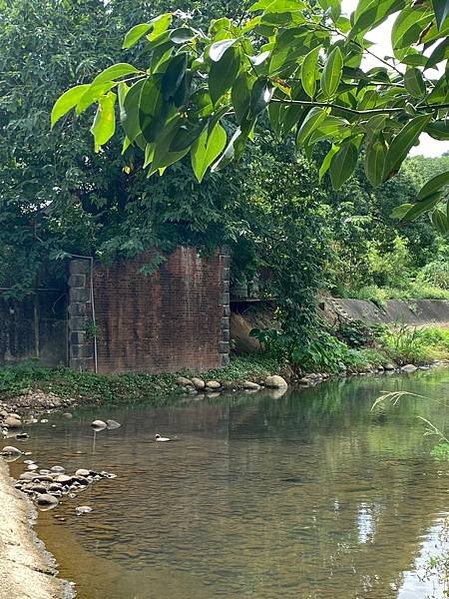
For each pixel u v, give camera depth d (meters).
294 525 7.88
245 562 6.81
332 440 12.52
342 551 7.08
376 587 6.20
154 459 11.04
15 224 17.33
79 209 17.64
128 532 7.68
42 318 17.41
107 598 5.99
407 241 36.06
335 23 2.02
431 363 27.52
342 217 24.73
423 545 7.21
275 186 20.58
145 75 1.88
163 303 18.52
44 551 7.09
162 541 7.39
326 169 2.49
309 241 21.05
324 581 6.33
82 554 7.04
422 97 2.12
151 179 17.11
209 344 19.30
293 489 9.33
